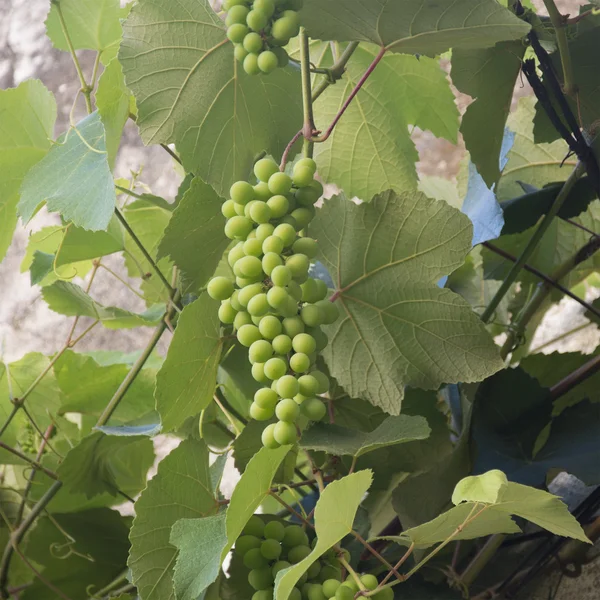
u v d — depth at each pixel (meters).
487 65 0.65
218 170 0.57
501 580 0.73
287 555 0.50
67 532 0.76
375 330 0.57
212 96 0.56
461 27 0.51
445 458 0.64
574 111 0.69
